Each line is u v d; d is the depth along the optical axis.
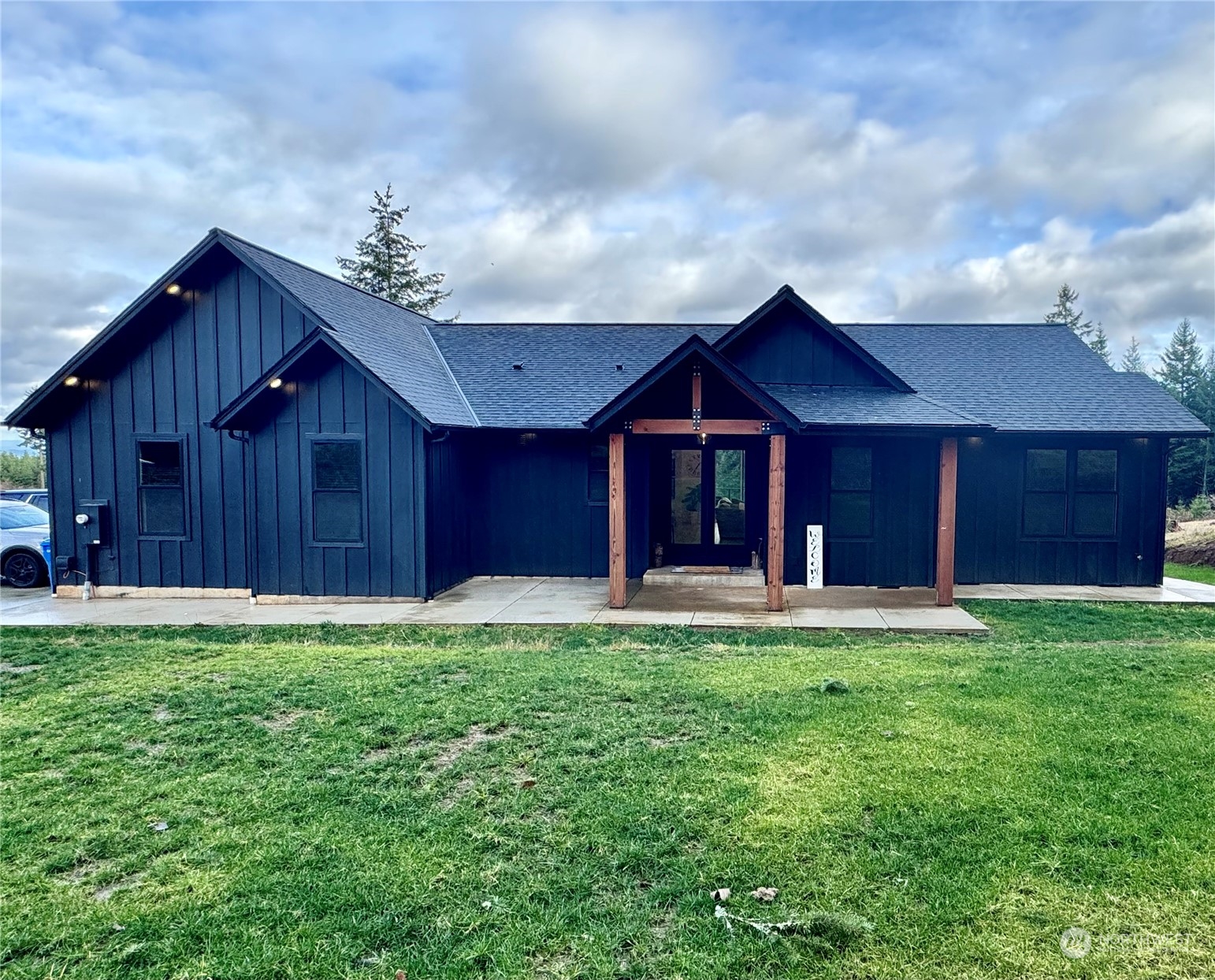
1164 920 2.88
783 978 2.63
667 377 10.15
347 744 4.94
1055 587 11.67
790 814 3.77
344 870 3.37
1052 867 3.25
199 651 7.70
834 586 11.81
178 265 11.26
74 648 8.08
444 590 11.54
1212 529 18.09
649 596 10.98
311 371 10.93
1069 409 11.90
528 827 3.73
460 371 14.05
